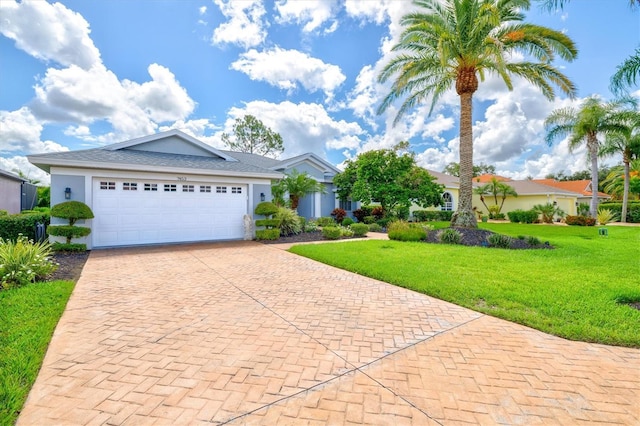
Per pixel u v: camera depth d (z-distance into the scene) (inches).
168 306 187.3
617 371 118.0
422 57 532.7
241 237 518.0
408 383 109.3
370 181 737.6
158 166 434.3
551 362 124.6
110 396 100.0
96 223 404.8
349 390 105.0
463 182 511.8
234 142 1424.7
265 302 195.9
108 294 210.5
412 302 198.5
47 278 249.6
